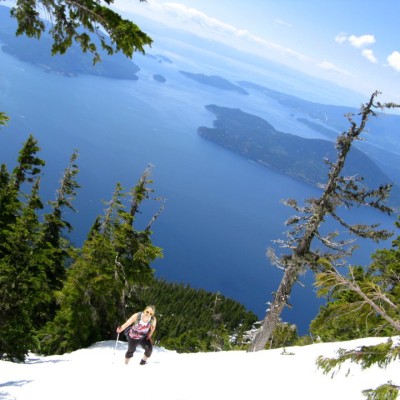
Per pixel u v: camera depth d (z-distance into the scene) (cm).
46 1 757
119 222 2875
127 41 760
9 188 2661
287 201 1906
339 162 1831
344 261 1852
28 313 2503
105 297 2861
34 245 2698
